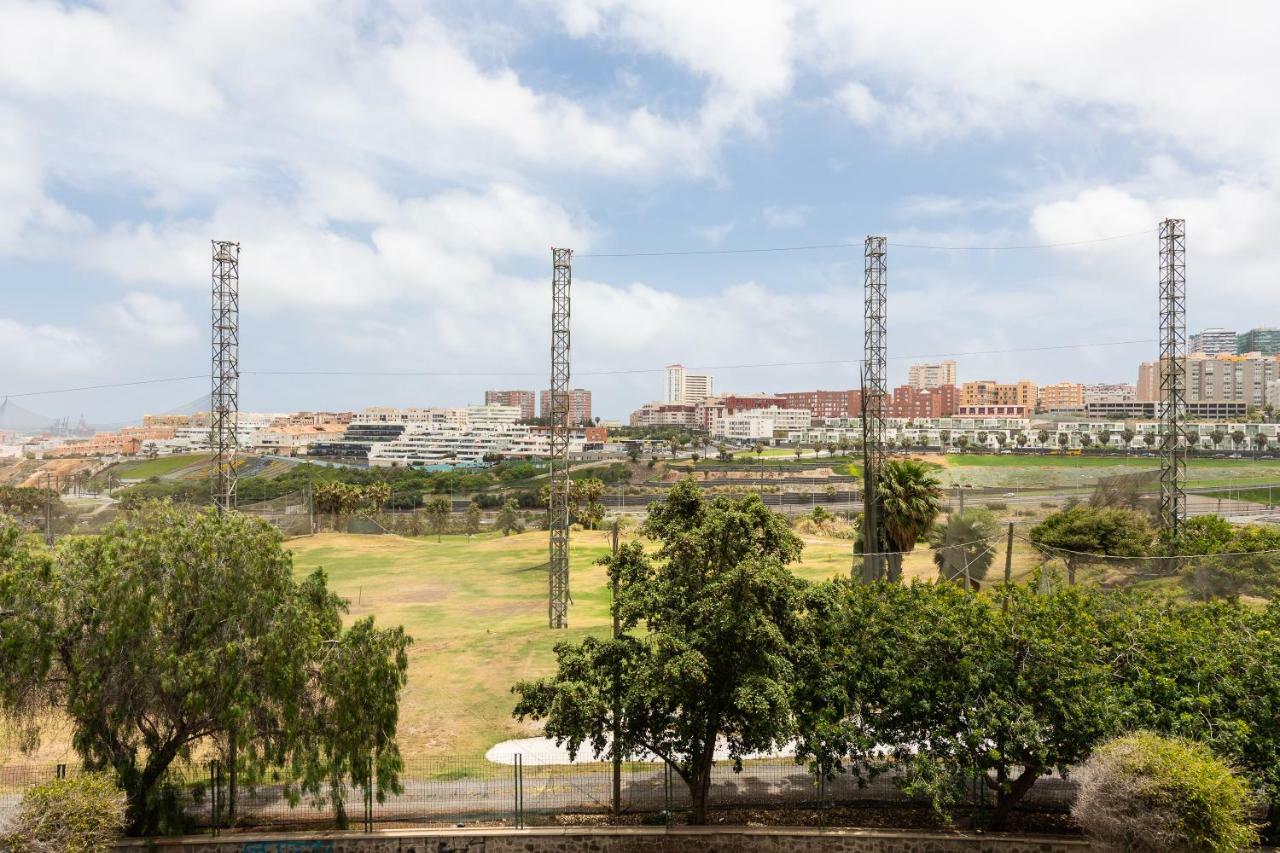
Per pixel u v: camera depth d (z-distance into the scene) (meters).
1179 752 17.86
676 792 24.41
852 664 22.23
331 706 22.78
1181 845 16.94
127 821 21.12
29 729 21.69
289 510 110.25
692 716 21.31
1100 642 22.61
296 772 21.95
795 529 95.88
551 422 52.12
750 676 20.64
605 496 163.00
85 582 21.42
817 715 21.75
